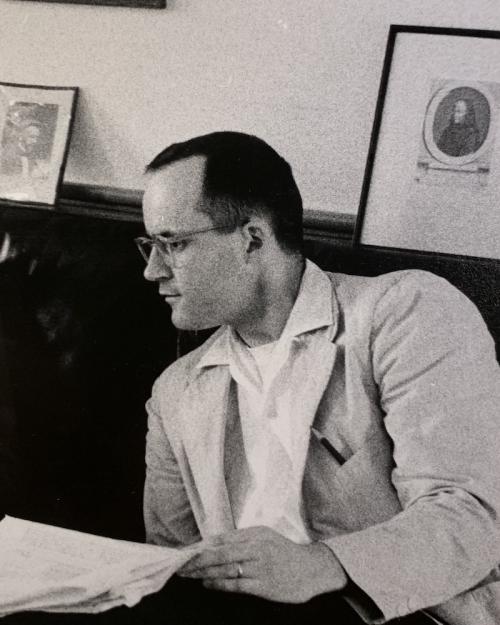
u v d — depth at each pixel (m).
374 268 1.32
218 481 1.37
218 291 1.37
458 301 1.27
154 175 1.40
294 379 1.33
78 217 1.47
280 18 1.36
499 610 1.19
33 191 1.50
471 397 1.23
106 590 1.06
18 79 1.52
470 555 1.15
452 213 1.29
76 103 1.48
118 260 1.44
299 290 1.34
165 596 1.08
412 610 1.12
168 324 1.41
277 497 1.33
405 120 1.31
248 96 1.39
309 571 1.10
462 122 1.29
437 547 1.14
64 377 1.48
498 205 1.28
